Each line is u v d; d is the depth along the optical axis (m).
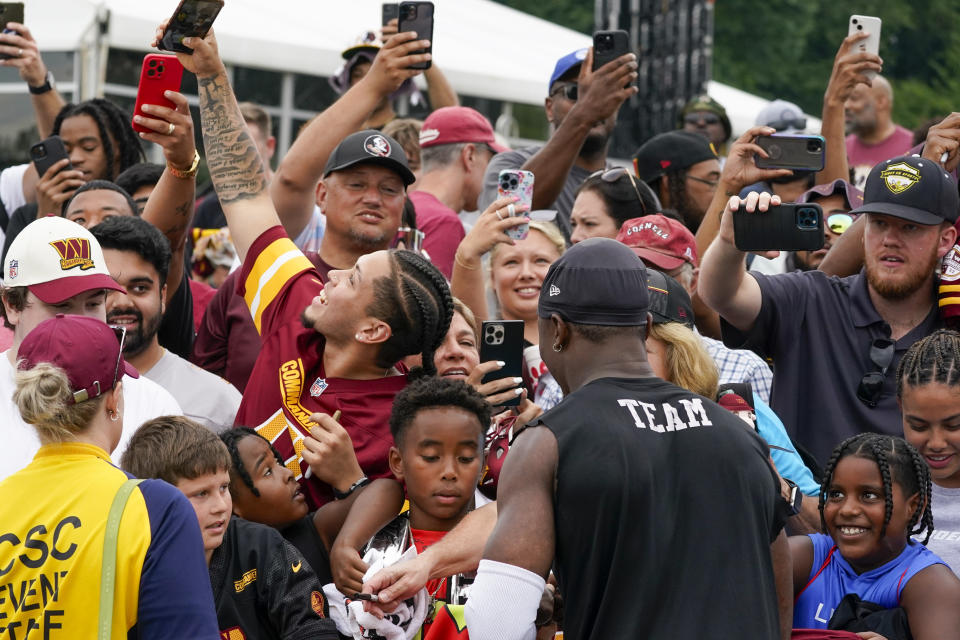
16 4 9.92
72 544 4.38
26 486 4.54
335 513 5.68
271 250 6.48
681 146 9.83
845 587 5.70
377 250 6.98
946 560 5.98
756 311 6.80
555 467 4.40
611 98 8.32
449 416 5.42
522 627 4.29
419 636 5.29
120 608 4.34
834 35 34.84
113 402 4.73
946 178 6.70
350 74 11.48
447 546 5.24
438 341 6.09
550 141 8.46
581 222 8.23
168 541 4.42
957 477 6.16
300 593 5.24
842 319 6.86
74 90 15.04
